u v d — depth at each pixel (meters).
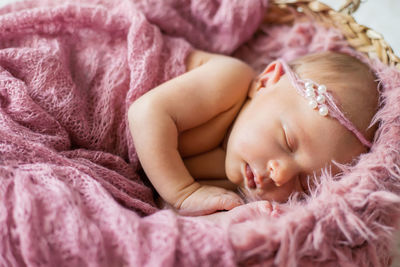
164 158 0.41
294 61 0.45
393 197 0.36
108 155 0.42
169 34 0.50
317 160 0.40
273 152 0.41
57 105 0.41
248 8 0.50
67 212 0.33
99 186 0.36
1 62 0.41
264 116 0.42
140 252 0.32
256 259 0.33
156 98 0.41
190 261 0.32
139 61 0.44
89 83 0.44
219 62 0.45
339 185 0.38
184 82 0.43
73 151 0.41
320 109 0.40
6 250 0.32
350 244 0.35
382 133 0.41
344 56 0.45
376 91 0.42
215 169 0.46
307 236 0.34
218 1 0.51
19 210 0.33
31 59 0.41
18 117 0.40
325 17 0.50
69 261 0.32
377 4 0.66
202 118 0.43
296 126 0.40
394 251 0.39
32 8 0.47
